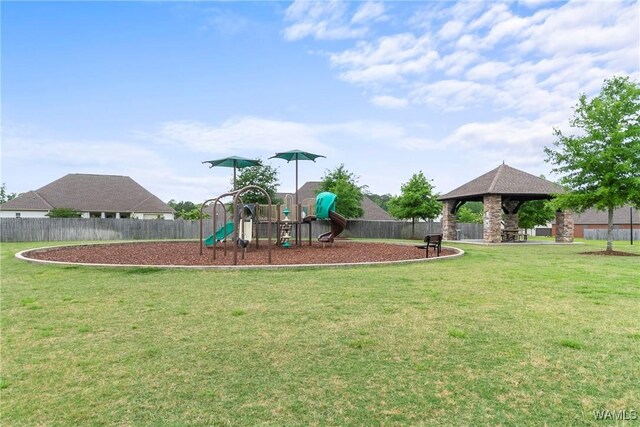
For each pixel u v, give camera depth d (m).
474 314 5.27
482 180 25.41
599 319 5.04
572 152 16.02
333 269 9.20
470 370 3.43
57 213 33.50
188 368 3.49
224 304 5.81
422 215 30.11
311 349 3.95
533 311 5.44
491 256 13.52
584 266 10.69
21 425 2.59
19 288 7.04
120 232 25.38
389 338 4.28
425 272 8.93
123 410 2.77
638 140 14.69
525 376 3.30
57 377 3.32
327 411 2.74
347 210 29.00
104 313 5.34
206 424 2.58
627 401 2.87
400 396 2.96
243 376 3.32
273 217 15.95
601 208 15.33
